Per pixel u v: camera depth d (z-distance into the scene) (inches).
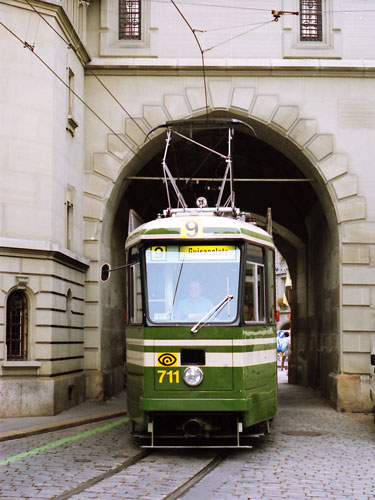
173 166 980.6
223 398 401.1
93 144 726.5
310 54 725.3
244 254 419.5
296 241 1088.2
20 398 567.5
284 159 903.1
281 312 2363.4
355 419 624.1
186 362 405.4
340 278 708.0
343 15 732.7
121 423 563.8
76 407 648.4
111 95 727.1
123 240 912.3
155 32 728.3
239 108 724.7
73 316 663.8
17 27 599.2
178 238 419.5
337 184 721.6
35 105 602.9
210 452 426.0
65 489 311.4
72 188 675.4
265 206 1079.0
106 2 730.8
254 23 729.0
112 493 304.3
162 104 727.1
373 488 324.2
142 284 421.4
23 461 386.3
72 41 677.3
